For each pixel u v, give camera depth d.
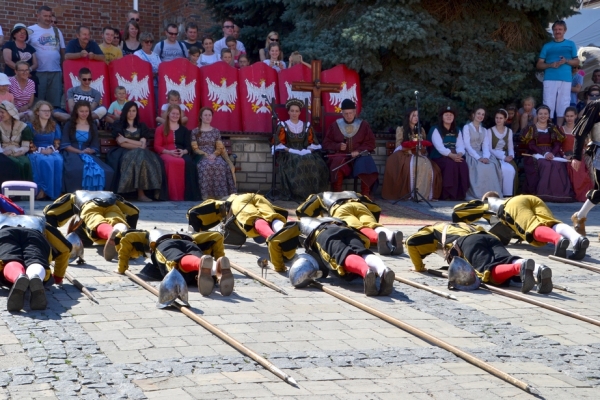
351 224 11.71
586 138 13.39
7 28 23.05
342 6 20.11
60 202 11.48
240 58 19.69
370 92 19.84
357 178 17.83
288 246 10.33
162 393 6.04
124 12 24.75
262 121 19.05
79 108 16.48
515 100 20.19
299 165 17.44
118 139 16.78
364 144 17.89
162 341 7.34
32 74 17.98
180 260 9.27
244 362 6.82
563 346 7.62
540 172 18.80
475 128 18.72
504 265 9.71
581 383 6.62
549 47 20.06
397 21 18.78
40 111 16.30
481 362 6.88
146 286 9.27
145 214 14.71
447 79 19.78
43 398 5.85
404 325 7.97
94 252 11.30
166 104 17.67
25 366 6.52
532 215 11.94
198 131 17.44
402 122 19.53
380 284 9.32
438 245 10.49
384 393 6.21
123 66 18.17
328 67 19.67
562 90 19.92
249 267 10.72
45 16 18.28
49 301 8.64
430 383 6.46
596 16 25.61
